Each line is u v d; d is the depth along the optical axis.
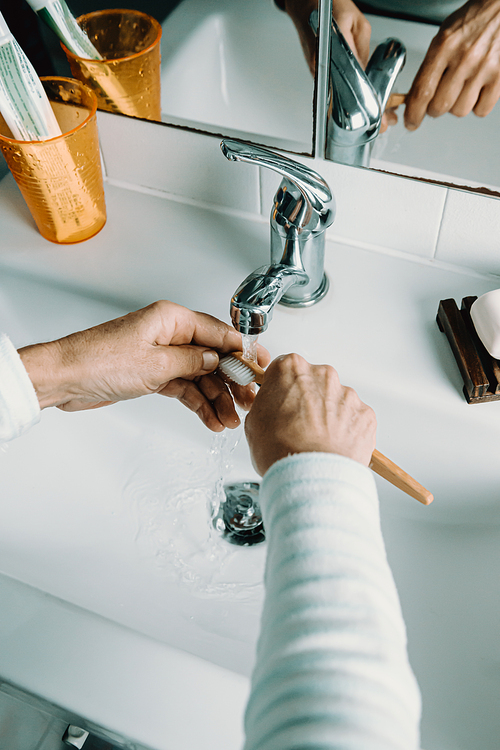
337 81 0.54
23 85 0.56
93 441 0.67
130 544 0.60
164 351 0.53
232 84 0.59
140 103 0.65
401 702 0.26
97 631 0.44
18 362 0.47
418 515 0.60
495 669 0.47
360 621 0.27
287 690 0.26
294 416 0.39
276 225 0.54
